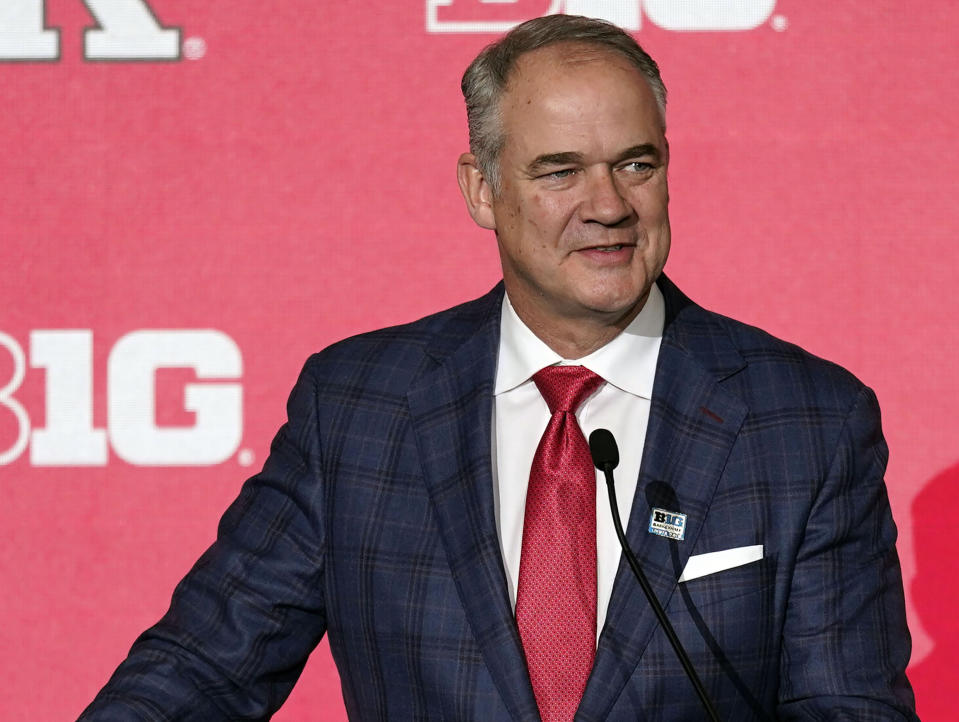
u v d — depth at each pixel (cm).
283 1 923
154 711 543
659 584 523
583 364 571
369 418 581
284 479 586
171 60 923
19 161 925
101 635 918
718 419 552
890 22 892
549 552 537
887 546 555
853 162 895
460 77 920
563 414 559
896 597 549
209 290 923
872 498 550
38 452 922
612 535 548
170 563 920
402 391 585
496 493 564
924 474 887
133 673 559
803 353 584
